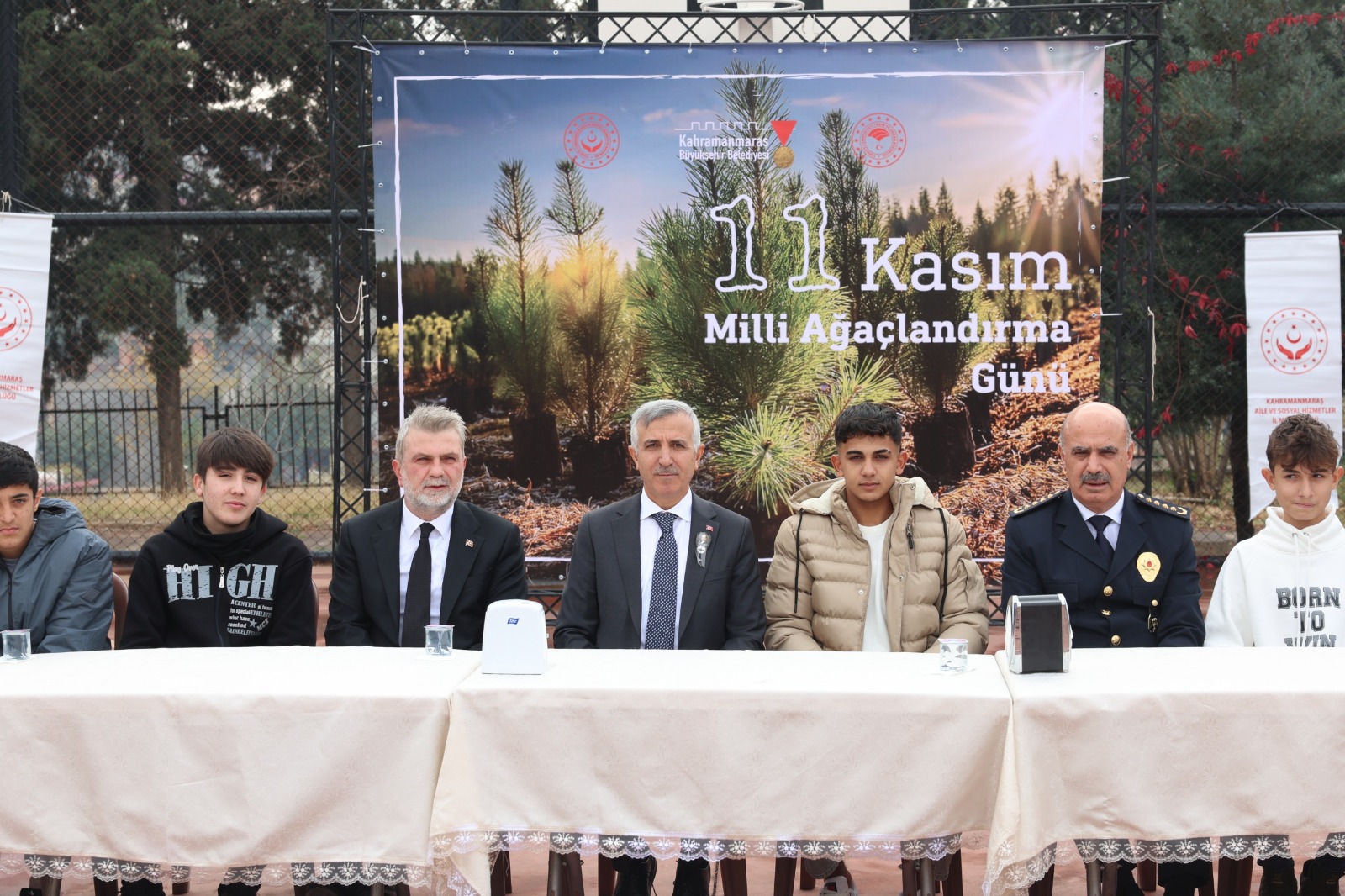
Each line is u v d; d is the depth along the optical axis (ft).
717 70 18.47
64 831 8.57
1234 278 27.76
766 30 22.00
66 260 39.88
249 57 38.65
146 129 38.65
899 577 11.78
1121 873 10.44
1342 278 26.68
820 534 12.05
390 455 18.79
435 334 18.74
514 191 18.60
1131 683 8.43
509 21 21.94
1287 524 11.50
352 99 27.84
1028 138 18.40
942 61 18.42
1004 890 8.05
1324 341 19.66
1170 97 28.17
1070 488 12.03
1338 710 8.19
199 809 8.48
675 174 18.57
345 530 12.16
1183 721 8.19
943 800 8.27
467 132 18.52
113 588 12.37
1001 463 18.70
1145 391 18.94
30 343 20.20
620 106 18.51
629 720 8.45
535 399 18.84
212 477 11.64
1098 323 18.54
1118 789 8.18
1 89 23.40
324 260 41.09
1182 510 11.76
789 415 18.81
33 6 38.06
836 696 8.34
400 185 18.60
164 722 8.50
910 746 8.30
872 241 18.60
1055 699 8.13
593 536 12.16
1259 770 8.18
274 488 40.32
